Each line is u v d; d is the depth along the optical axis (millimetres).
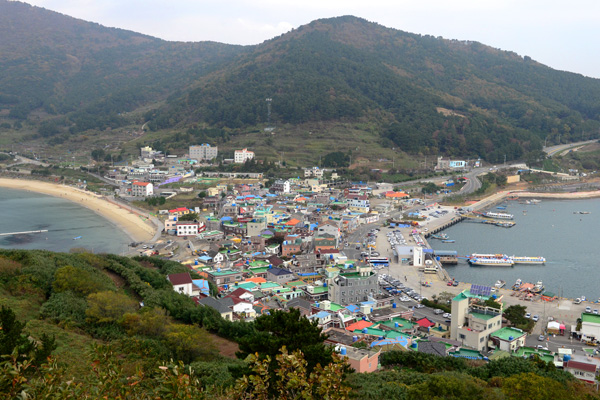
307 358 54781
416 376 82062
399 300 158125
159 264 165125
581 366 104562
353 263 184125
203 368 76812
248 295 144500
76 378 61844
